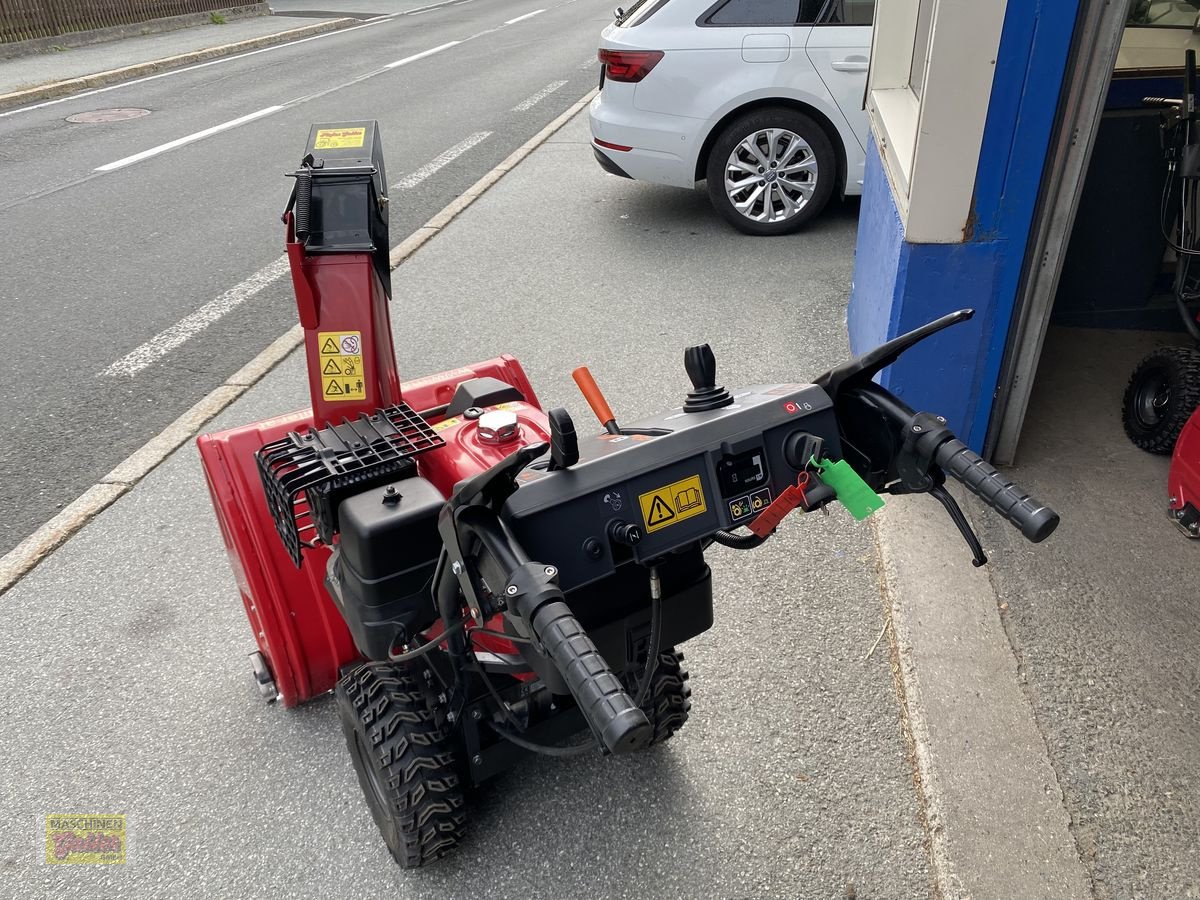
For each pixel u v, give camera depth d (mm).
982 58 3006
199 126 11477
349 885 2414
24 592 3555
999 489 1504
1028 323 3469
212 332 5840
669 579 1896
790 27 6426
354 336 2260
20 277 6859
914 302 3494
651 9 6637
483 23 20797
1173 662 2873
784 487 1655
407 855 2279
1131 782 2504
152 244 7457
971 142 3150
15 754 2852
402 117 11453
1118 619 3043
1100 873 2281
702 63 6559
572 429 1444
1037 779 2512
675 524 1598
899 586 3209
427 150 9828
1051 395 4320
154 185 9070
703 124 6699
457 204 7984
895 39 4602
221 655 3211
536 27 19453
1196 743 2607
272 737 2873
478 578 1521
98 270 6945
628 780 2648
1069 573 3238
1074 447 3928
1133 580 3199
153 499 4113
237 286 6551
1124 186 4598
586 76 13523
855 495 1515
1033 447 3934
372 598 1885
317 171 2232
